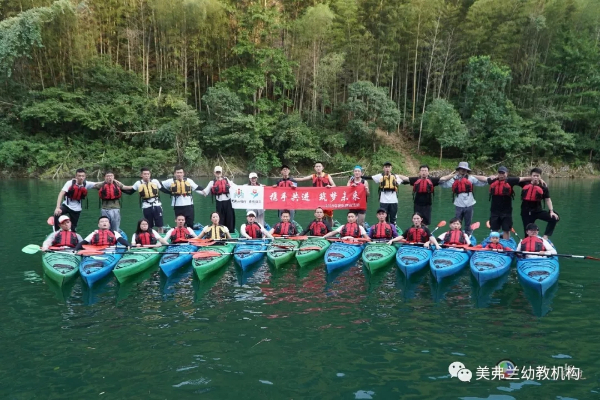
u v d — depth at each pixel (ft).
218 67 104.83
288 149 97.50
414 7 97.25
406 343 16.56
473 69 98.84
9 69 83.05
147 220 31.71
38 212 47.96
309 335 17.24
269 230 35.99
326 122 105.09
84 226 41.50
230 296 21.84
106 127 92.63
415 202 32.45
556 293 22.20
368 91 95.25
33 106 88.43
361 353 15.78
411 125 109.29
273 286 23.47
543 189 28.30
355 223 31.24
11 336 17.24
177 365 14.90
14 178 87.51
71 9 87.40
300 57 104.17
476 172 98.27
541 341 16.72
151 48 103.04
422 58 107.65
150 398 13.03
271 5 104.17
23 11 87.97
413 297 21.67
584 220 43.60
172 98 94.63
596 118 100.94
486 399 13.05
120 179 88.38
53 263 24.43
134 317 19.11
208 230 30.83
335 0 105.50
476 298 21.49
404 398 13.07
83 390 13.47
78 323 18.48
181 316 19.21
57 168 86.89
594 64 100.94
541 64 103.24
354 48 101.71
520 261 25.17
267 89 105.19
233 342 16.62
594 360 15.29
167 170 92.43
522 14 99.91
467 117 103.09
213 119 98.43
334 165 99.66
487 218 46.19
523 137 97.76
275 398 13.03
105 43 100.53
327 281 24.35
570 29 103.04
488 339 16.90
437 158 104.17
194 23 96.07
